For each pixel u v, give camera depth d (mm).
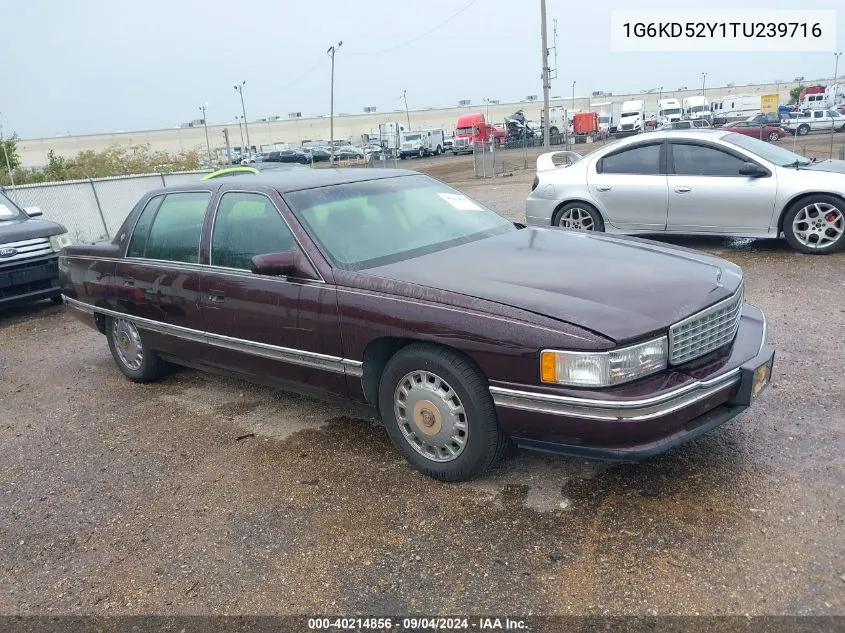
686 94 99062
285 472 3939
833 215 7785
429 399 3518
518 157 39750
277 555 3186
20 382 6078
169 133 89938
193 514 3600
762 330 3734
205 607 2891
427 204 4652
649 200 8578
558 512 3303
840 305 6043
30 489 4047
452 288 3449
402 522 3342
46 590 3107
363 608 2795
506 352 3146
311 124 96562
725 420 3297
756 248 8602
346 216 4230
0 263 8086
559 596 2756
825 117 44156
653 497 3354
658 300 3266
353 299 3680
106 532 3518
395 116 99375
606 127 62781
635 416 2957
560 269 3664
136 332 5367
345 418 4598
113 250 5324
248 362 4398
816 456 3578
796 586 2691
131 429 4762
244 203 4391
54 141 84875
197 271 4543
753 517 3129
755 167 8000
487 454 3412
